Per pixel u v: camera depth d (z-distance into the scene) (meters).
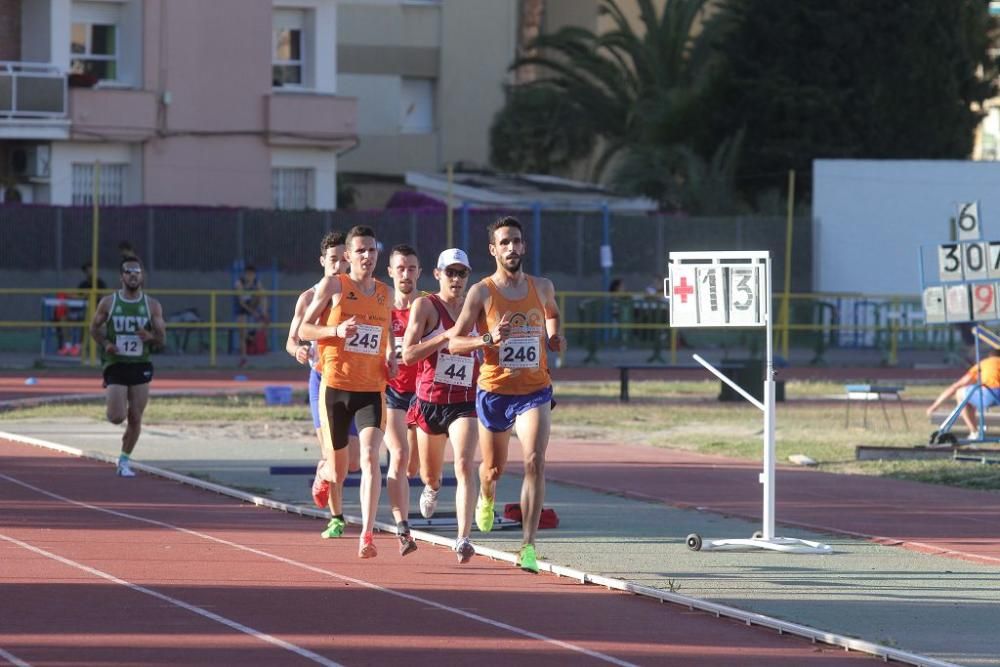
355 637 22.67
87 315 85.06
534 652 21.94
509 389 27.92
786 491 40.50
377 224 102.75
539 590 26.56
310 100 113.12
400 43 152.38
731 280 30.75
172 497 37.84
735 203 128.25
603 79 146.38
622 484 41.75
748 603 25.33
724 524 34.50
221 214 99.44
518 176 133.62
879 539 32.34
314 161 115.19
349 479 38.38
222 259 99.56
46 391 70.75
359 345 29.06
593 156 159.25
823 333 96.12
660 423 60.12
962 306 48.84
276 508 36.03
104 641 22.17
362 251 29.12
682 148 130.62
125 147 107.44
